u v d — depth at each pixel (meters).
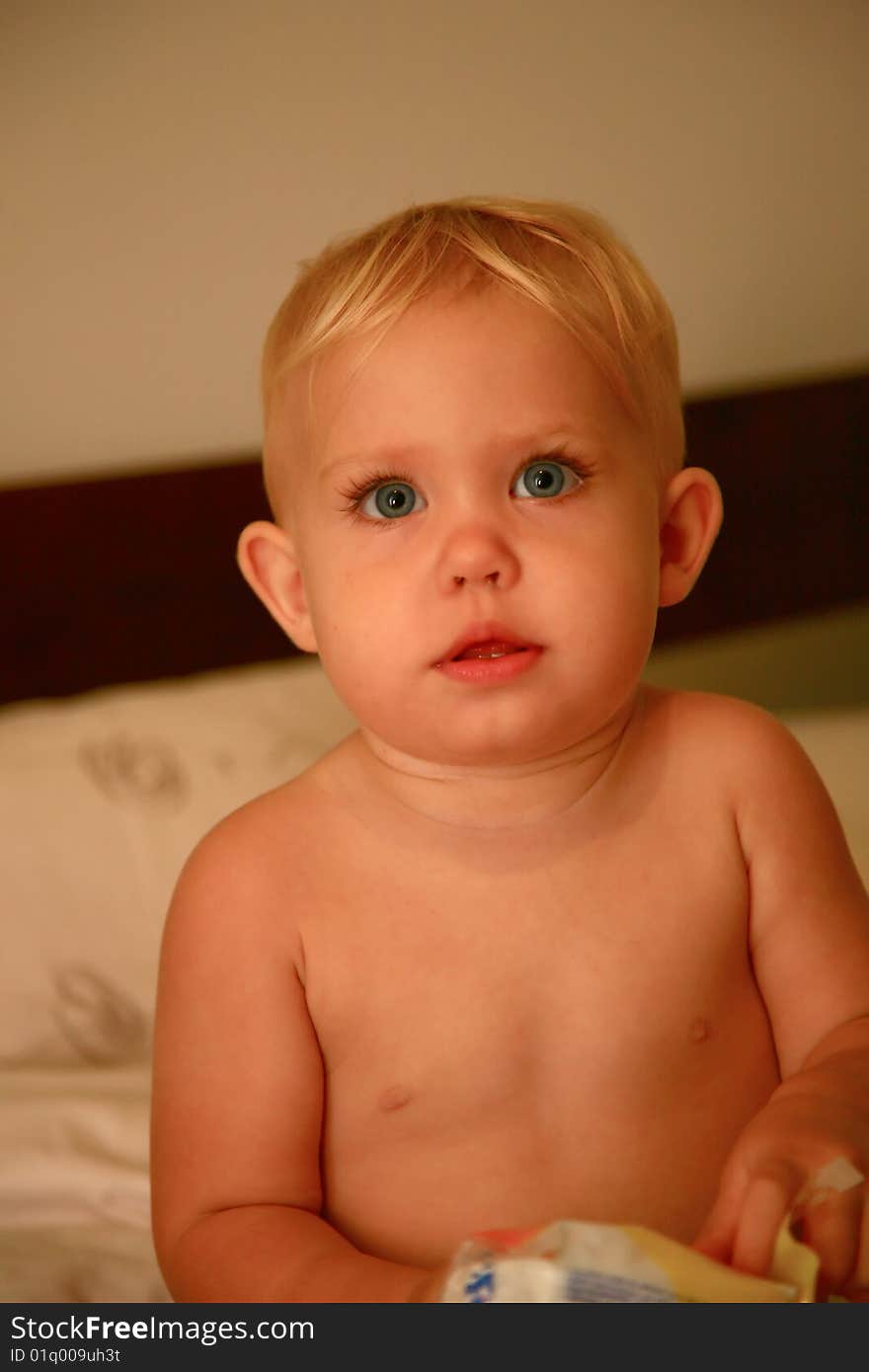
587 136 1.92
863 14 2.07
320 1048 0.72
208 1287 0.65
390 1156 0.71
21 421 1.68
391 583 0.69
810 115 2.07
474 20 1.83
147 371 1.72
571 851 0.73
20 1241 0.95
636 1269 0.53
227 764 1.42
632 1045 0.71
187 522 1.72
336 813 0.74
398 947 0.71
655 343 0.78
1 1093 1.09
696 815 0.75
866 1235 0.62
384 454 0.69
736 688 2.07
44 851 1.31
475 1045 0.70
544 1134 0.70
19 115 1.63
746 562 2.03
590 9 1.90
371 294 0.71
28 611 1.65
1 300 1.65
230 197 1.73
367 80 1.78
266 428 0.80
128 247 1.69
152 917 1.30
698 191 2.01
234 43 1.71
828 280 2.12
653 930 0.72
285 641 1.80
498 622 0.67
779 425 2.02
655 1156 0.70
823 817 0.79
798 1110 0.65
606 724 0.73
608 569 0.69
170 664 1.73
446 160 1.84
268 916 0.72
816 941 0.75
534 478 0.70
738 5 1.99
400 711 0.70
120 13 1.65
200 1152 0.70
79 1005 1.23
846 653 2.16
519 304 0.71
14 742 1.40
